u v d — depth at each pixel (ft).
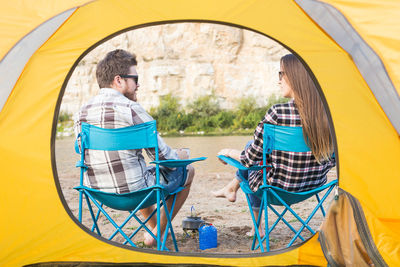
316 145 9.36
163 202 9.83
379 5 7.56
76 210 16.07
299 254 9.40
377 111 8.58
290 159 9.53
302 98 9.36
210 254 9.64
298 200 10.07
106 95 10.07
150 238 11.12
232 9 10.02
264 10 9.71
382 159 8.82
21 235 9.29
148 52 70.18
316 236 9.38
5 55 7.95
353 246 8.45
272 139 9.43
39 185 9.50
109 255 9.64
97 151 9.71
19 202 9.28
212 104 65.62
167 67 69.51
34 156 9.47
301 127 9.36
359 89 8.79
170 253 9.67
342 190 8.97
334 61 9.11
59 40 9.71
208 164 28.14
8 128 9.15
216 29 70.18
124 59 10.27
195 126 61.21
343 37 8.24
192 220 12.50
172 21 10.46
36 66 9.50
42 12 8.01
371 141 8.92
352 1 7.64
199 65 69.72
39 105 9.55
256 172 10.21
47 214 9.55
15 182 9.25
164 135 54.80
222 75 69.92
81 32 9.87
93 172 9.86
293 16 9.55
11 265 9.25
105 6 9.91
